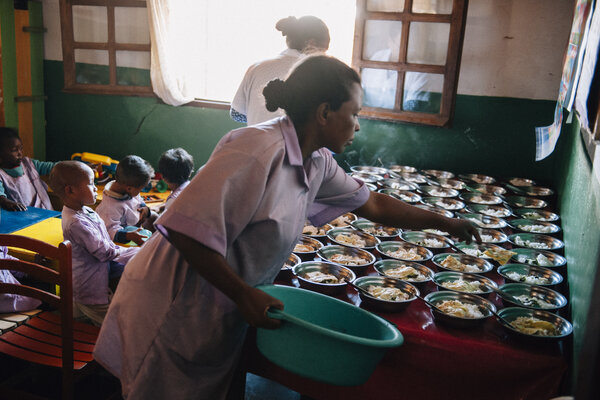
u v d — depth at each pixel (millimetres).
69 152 4957
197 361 1558
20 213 2881
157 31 4273
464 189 3529
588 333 986
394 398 1769
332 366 1330
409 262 2168
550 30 3652
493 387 1661
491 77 3830
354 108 1397
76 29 4582
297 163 1411
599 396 886
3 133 3266
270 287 1563
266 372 1881
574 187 2641
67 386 1936
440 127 3955
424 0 3754
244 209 1352
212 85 5004
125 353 1574
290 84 1386
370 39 3922
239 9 4867
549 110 3771
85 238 2340
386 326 1484
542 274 2180
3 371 2615
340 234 2508
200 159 4680
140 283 1548
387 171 3822
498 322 1791
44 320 2225
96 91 4633
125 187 2922
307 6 4758
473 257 2256
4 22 4301
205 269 1308
